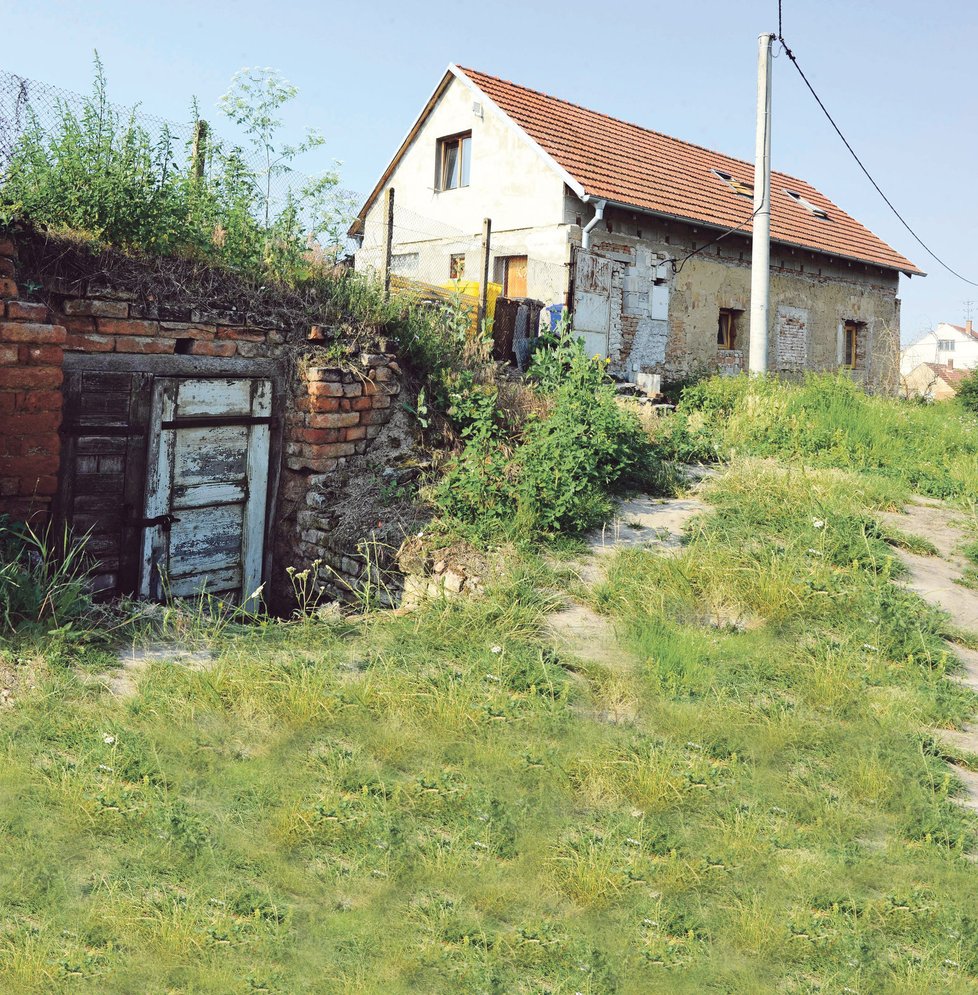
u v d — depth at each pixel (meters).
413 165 18.31
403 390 7.95
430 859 3.22
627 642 5.19
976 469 9.42
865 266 22.02
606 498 7.57
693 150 21.05
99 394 6.15
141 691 4.34
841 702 4.59
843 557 6.43
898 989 2.66
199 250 6.95
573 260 15.09
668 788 3.70
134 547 6.45
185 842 3.19
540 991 2.62
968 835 3.53
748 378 13.05
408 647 5.12
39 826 3.26
